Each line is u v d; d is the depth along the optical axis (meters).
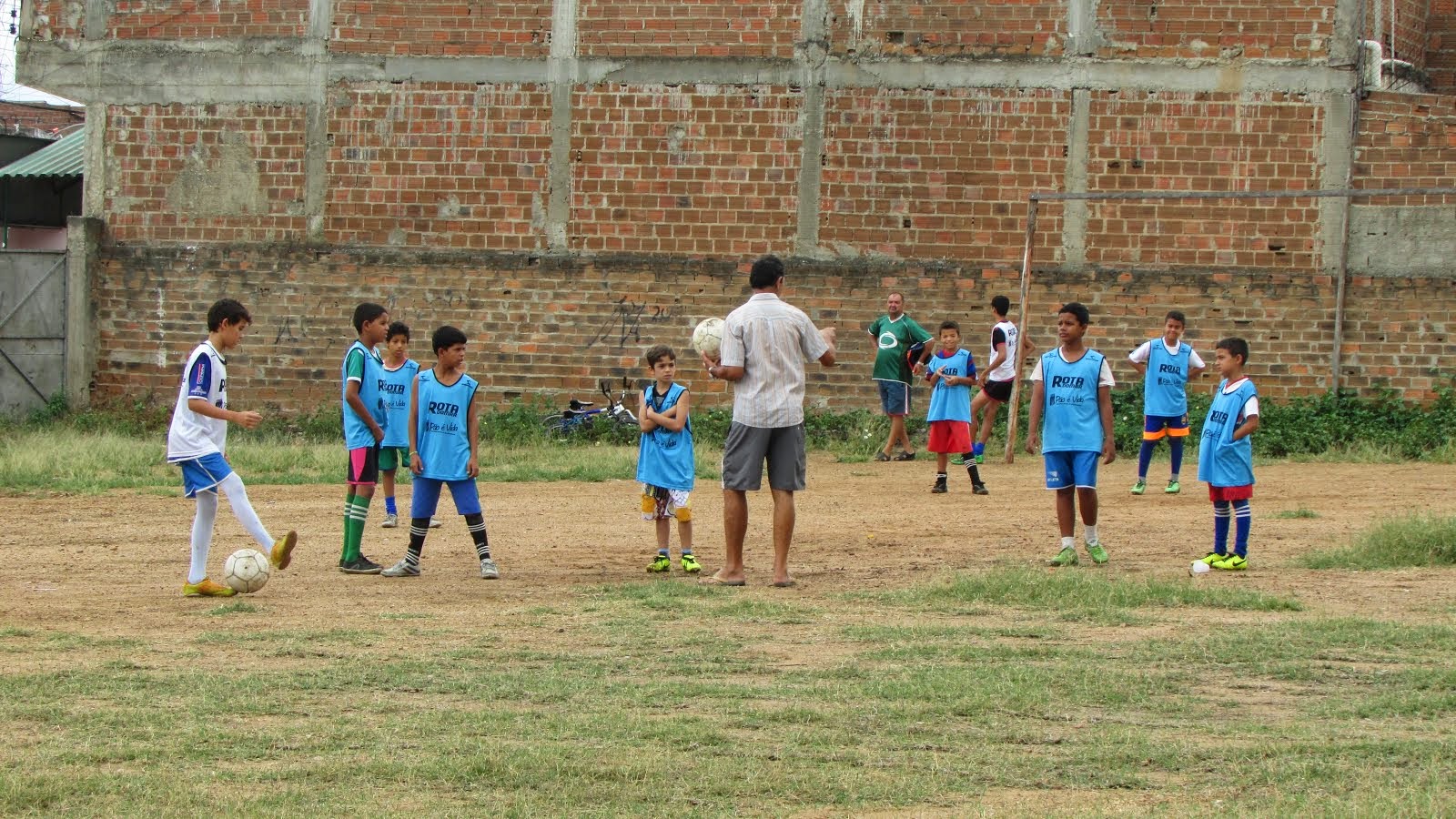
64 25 48.31
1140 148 44.09
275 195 47.38
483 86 46.38
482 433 43.84
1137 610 18.61
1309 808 10.56
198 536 20.56
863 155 45.00
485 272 46.56
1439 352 42.97
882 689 14.23
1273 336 43.62
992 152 44.56
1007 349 38.38
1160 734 12.75
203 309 47.78
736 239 45.59
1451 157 42.72
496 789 11.27
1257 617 18.05
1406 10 48.91
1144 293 44.09
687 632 17.41
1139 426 42.34
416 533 22.41
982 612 18.61
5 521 28.84
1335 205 43.31
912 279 44.91
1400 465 38.09
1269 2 43.59
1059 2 44.25
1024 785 11.36
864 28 44.91
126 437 44.16
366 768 11.74
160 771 11.70
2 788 11.09
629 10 45.75
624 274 46.06
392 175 46.81
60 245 61.25
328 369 47.28
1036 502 31.22
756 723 13.09
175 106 47.78
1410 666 15.19
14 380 48.25
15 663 15.70
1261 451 41.03
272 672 15.20
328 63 46.94
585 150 46.06
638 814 10.67
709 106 45.53
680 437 22.83
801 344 21.16
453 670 15.37
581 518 29.58
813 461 40.50
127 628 17.94
